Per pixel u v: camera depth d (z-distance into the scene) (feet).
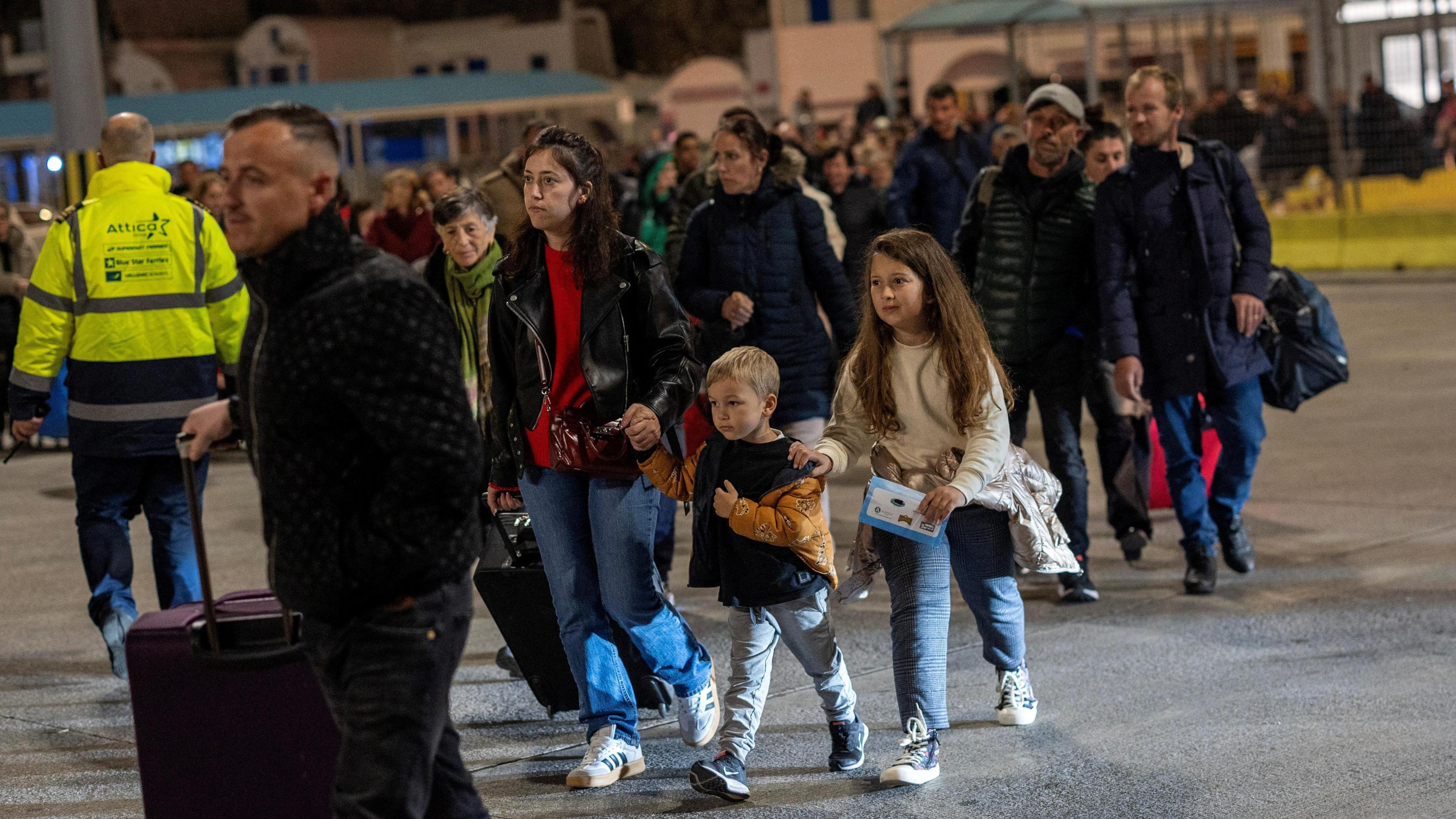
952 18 87.66
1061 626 23.50
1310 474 34.47
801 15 142.31
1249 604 24.27
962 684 20.89
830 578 16.57
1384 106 76.69
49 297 21.22
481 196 22.29
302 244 10.86
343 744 11.18
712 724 18.19
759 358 16.29
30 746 19.95
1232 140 79.25
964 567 18.11
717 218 24.22
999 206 24.95
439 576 10.95
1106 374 25.96
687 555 30.53
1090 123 25.36
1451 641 21.63
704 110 120.16
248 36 183.21
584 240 16.51
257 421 11.09
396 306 10.75
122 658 21.98
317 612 11.08
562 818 16.58
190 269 21.50
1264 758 17.51
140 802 17.72
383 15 196.03
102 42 189.06
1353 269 77.56
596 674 17.49
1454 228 75.00
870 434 17.38
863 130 81.71
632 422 16.07
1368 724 18.48
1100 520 31.65
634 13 210.38
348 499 10.91
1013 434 25.07
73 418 21.58
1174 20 83.61
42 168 97.40
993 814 16.19
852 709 17.52
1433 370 48.19
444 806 12.10
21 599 28.43
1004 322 24.67
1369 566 26.12
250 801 12.84
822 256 24.30
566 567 17.19
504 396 17.39
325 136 11.02
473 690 21.70
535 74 116.88
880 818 16.19
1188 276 24.16
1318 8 77.56
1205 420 26.61
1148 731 18.60
